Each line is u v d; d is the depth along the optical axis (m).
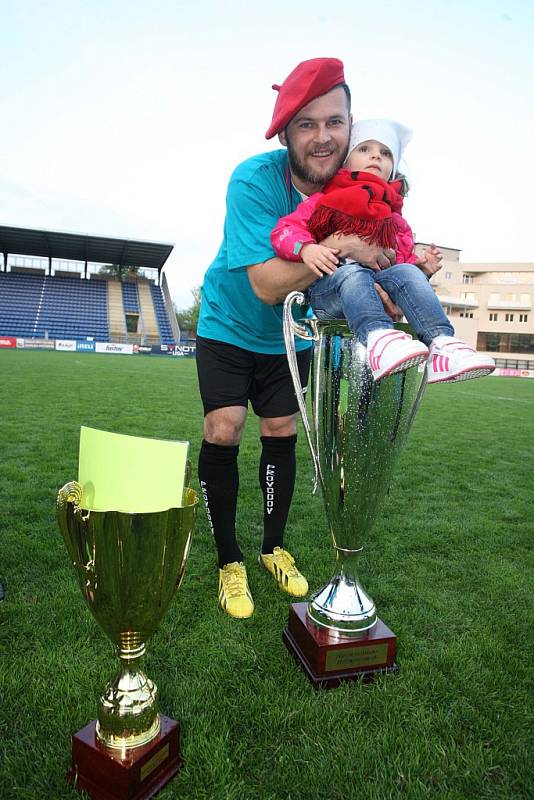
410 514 3.28
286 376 2.21
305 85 1.64
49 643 1.66
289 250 1.54
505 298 50.56
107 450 1.18
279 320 2.06
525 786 1.17
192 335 58.62
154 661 1.58
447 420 8.26
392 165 1.85
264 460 2.29
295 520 3.05
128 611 1.10
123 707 1.11
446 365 1.45
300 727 1.32
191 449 5.08
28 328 35.41
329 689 1.49
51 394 9.07
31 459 4.35
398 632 1.81
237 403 2.08
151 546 1.04
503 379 27.02
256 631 1.78
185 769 1.18
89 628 1.74
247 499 3.43
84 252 37.12
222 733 1.28
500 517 3.29
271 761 1.21
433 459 5.12
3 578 2.11
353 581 1.68
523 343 50.53
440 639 1.78
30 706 1.36
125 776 1.06
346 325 1.54
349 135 1.77
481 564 2.48
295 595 2.06
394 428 1.56
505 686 1.52
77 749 1.13
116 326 37.72
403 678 1.54
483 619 1.93
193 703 1.39
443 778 1.18
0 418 6.41
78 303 38.38
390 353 1.33
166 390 10.68
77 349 32.88
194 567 2.30
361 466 1.58
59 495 1.09
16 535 2.59
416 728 1.33
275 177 1.84
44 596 1.96
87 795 1.11
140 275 42.28
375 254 1.62
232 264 1.73
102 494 1.20
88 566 1.06
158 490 1.20
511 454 5.55
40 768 1.17
